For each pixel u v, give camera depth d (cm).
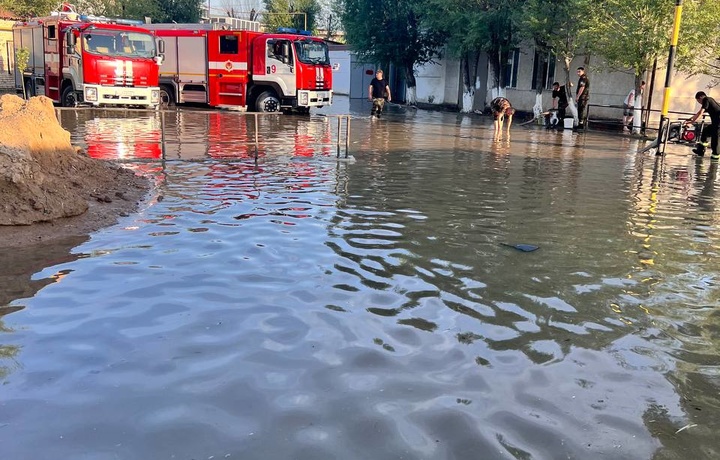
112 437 294
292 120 2259
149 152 1342
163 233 676
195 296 485
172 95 2552
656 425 318
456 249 639
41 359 375
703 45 1845
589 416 324
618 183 1100
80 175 852
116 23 2269
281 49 2323
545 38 2294
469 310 472
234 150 1416
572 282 544
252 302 475
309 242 651
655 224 782
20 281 514
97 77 2155
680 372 380
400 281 534
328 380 355
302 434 299
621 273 574
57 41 2336
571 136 1969
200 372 361
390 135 1856
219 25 2416
